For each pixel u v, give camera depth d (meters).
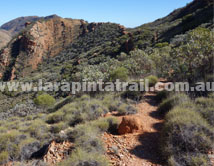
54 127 6.42
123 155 3.82
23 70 63.91
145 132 4.89
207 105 4.86
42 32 85.44
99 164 3.31
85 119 6.38
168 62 11.79
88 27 89.62
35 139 5.75
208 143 3.41
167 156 3.51
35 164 4.03
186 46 8.27
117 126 5.34
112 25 77.62
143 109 7.05
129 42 41.84
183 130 3.67
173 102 6.10
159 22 67.31
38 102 14.62
